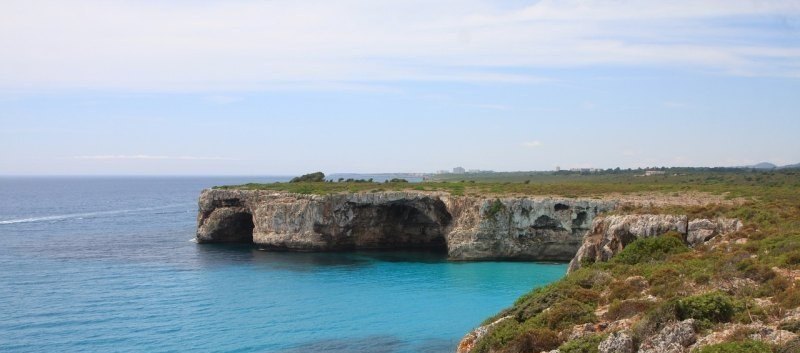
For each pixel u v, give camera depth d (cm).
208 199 10788
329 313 5575
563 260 8306
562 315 2866
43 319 5297
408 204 9425
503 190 9525
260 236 9744
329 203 9444
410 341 4712
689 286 2897
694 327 2216
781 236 3831
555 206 8306
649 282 3181
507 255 8462
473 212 8681
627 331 2356
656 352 2120
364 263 8406
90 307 5750
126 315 5469
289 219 9562
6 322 5178
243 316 5459
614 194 8669
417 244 10131
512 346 2667
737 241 4222
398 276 7381
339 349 4512
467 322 5247
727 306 2325
